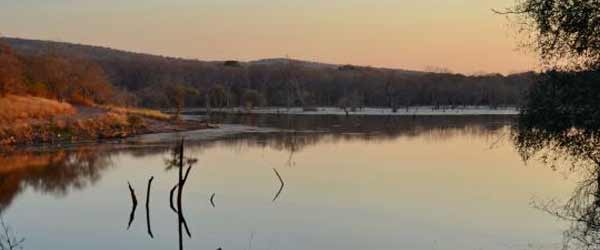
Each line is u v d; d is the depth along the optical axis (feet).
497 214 72.54
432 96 499.51
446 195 86.43
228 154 144.66
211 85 483.10
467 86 493.77
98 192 93.61
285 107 467.11
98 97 294.87
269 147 160.86
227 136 193.47
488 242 59.93
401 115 363.56
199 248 61.00
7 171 114.21
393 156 139.95
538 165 116.57
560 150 39.40
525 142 41.01
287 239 63.62
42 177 107.76
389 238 63.05
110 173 112.98
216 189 94.94
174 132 204.13
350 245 60.59
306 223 70.54
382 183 98.63
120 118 198.08
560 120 37.04
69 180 104.94
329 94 511.81
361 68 642.22
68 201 86.22
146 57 643.45
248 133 206.49
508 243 58.95
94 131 178.19
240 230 67.77
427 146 164.55
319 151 151.53
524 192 86.28
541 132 39.14
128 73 505.66
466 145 166.50
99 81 299.17
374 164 124.88
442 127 245.45
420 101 507.71
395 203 81.25
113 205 83.30
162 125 216.74
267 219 73.00
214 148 157.69
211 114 349.20
